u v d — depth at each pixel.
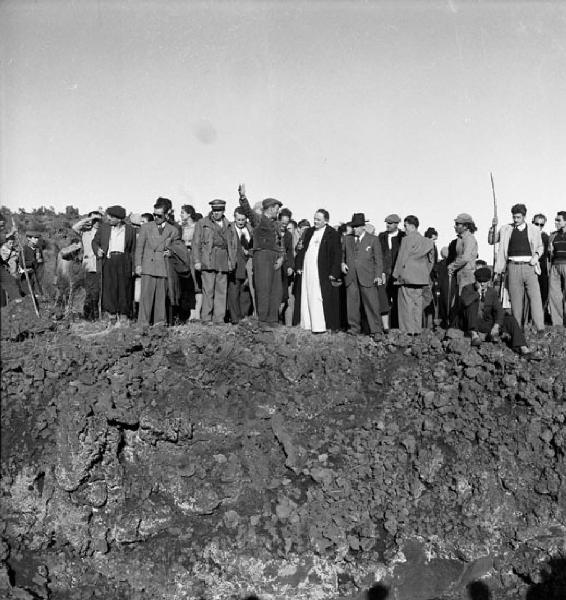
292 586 11.18
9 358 12.50
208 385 12.62
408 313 13.70
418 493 11.88
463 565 11.48
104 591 11.05
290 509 11.58
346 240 13.88
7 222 15.38
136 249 13.37
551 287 14.60
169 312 14.20
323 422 12.54
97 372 12.38
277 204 13.71
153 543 11.47
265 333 13.36
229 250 13.63
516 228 13.85
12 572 10.91
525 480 12.00
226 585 11.16
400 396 12.88
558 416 12.33
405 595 11.23
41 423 11.88
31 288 14.59
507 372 12.88
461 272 14.02
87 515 11.42
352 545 11.38
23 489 11.48
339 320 14.27
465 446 12.25
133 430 12.09
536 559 11.45
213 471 11.92
